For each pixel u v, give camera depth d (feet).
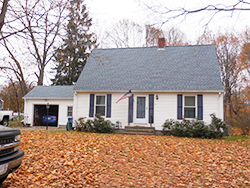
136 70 60.39
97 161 25.62
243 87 94.43
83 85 57.98
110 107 55.77
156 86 53.83
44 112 79.00
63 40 37.65
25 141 33.94
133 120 54.19
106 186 18.89
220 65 97.81
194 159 28.14
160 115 52.95
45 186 17.88
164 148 33.83
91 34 40.65
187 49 64.13
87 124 54.19
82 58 116.37
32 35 34.96
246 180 20.72
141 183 19.92
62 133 47.83
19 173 20.01
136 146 34.60
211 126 47.75
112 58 66.44
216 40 92.12
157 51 65.77
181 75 55.62
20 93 116.16
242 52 88.74
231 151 32.53
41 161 23.91
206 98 50.83
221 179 21.06
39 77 87.61
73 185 18.48
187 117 52.06
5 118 66.59
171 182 20.35
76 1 38.73
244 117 58.65
